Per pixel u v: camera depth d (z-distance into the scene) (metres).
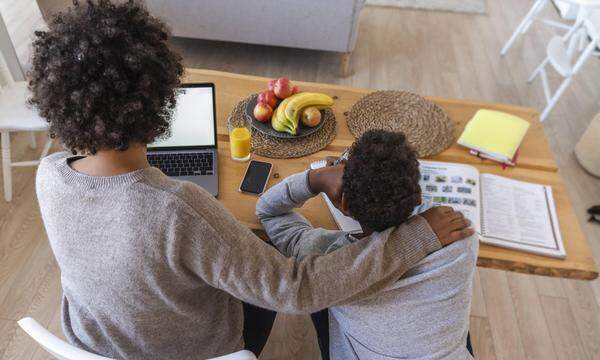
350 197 0.82
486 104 1.55
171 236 0.65
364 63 3.02
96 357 0.71
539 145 1.39
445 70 3.01
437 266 0.81
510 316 1.77
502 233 1.11
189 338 0.88
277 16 2.63
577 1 2.40
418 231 0.82
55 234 0.70
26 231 1.95
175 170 1.23
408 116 1.46
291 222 1.06
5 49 2.22
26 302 1.71
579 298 1.84
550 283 1.89
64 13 0.62
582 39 2.80
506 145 1.32
